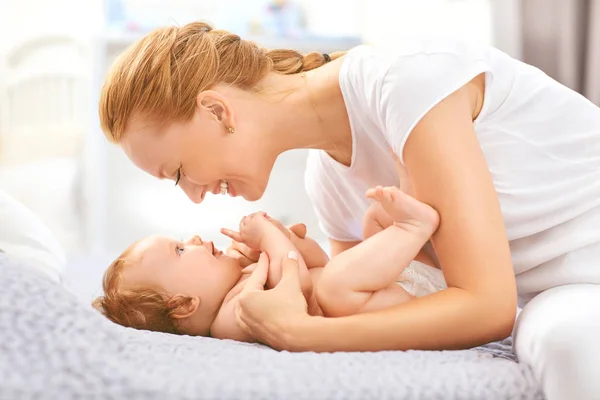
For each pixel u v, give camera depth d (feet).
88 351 2.60
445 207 3.15
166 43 3.61
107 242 10.55
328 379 2.68
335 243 4.72
